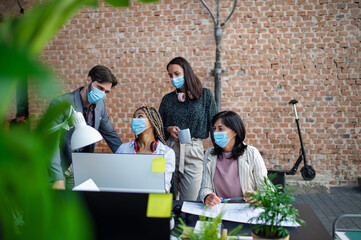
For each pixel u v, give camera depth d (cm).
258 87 506
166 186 237
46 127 44
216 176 232
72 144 188
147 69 518
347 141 499
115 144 307
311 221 182
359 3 482
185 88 305
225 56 507
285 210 138
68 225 38
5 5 455
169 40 512
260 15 496
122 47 519
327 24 489
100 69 253
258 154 231
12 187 40
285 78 501
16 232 48
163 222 108
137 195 108
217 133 225
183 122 308
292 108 504
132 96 524
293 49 496
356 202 440
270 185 151
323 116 500
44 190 39
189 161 308
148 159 182
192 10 505
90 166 185
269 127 509
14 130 36
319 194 475
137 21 514
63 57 526
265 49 500
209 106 315
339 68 493
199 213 190
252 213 186
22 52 28
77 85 528
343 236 187
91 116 279
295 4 490
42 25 41
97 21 518
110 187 185
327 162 504
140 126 238
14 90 32
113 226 108
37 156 35
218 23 489
